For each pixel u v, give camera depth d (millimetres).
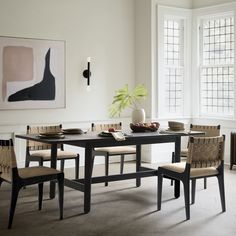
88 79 8523
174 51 9219
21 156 7867
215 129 7121
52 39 8156
